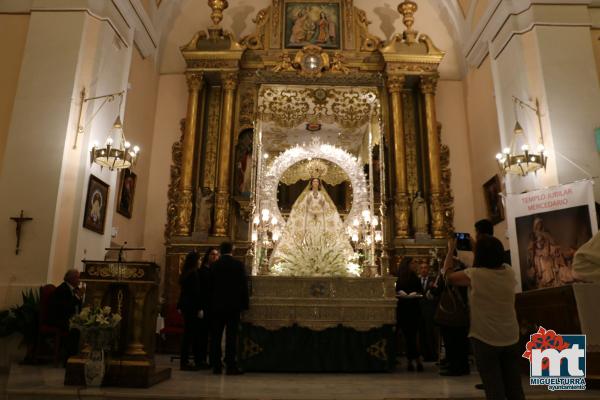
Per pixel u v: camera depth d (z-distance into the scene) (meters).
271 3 11.95
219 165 10.57
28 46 7.63
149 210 10.87
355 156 10.29
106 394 3.93
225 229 10.16
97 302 4.61
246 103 11.17
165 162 11.16
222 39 11.11
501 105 9.05
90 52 7.88
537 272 6.95
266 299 5.88
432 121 10.95
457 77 11.92
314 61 10.77
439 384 4.81
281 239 7.42
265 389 4.40
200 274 6.24
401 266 6.82
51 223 6.91
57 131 7.27
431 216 10.55
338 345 5.85
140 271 4.63
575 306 4.63
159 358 7.78
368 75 10.70
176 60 11.80
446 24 12.10
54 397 3.88
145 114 10.83
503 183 9.32
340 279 6.00
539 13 8.37
